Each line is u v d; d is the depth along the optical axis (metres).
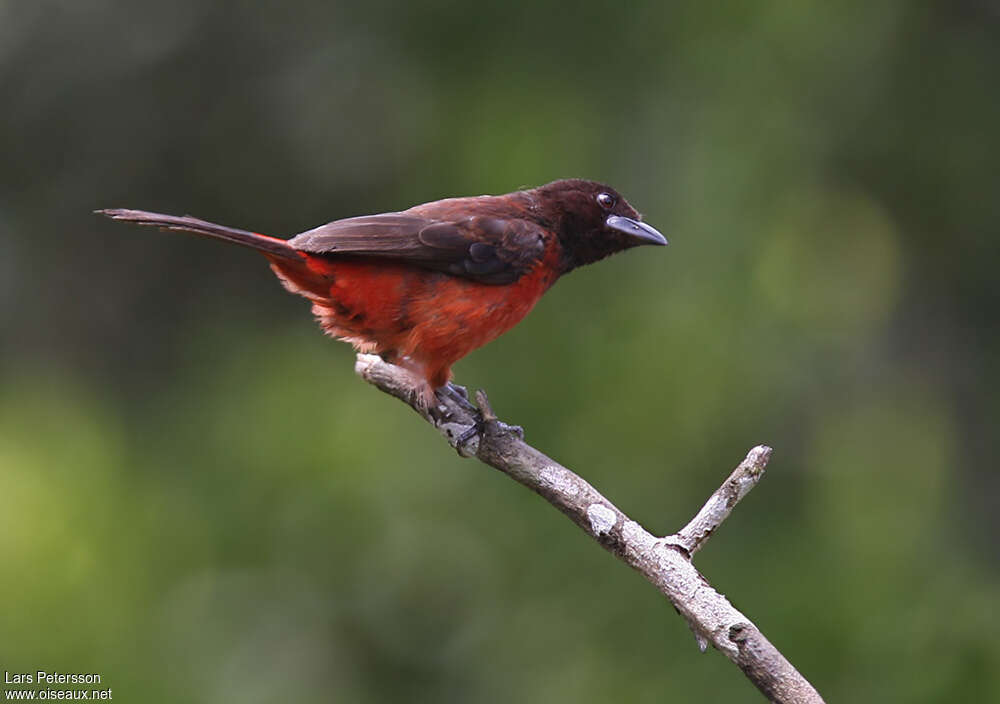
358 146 15.66
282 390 14.77
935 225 15.64
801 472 14.12
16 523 13.34
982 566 14.44
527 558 13.98
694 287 14.35
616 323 14.23
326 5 15.84
